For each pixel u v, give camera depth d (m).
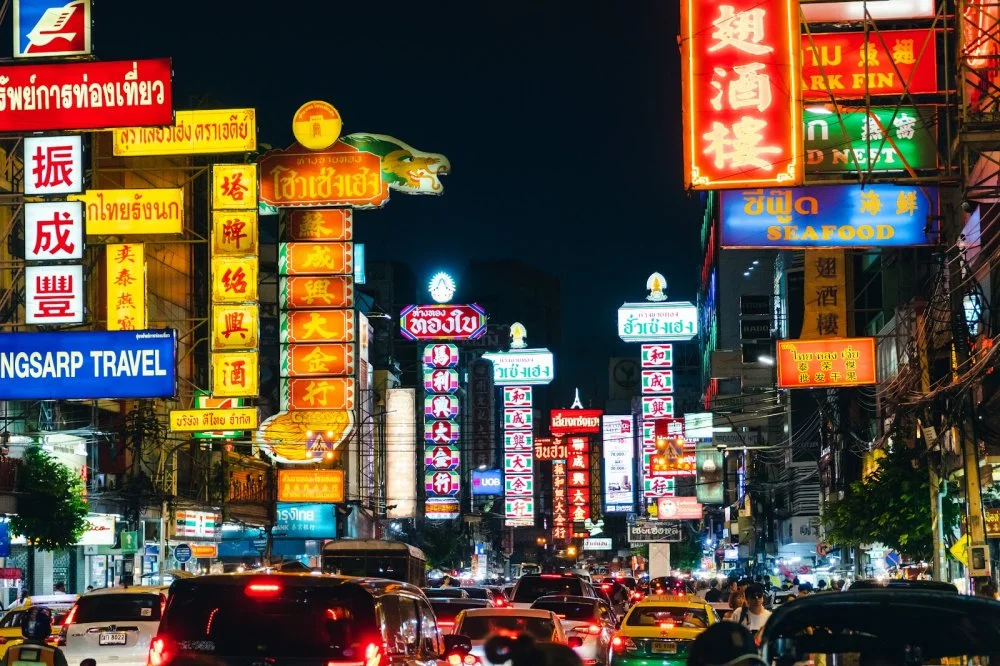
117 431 57.66
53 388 43.34
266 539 81.50
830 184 26.83
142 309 52.78
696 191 26.92
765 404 105.12
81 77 42.75
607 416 167.88
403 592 14.21
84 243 43.62
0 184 49.94
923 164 28.50
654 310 139.50
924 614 11.01
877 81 28.39
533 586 37.88
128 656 24.73
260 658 12.37
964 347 33.00
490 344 197.25
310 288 70.50
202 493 72.31
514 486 151.88
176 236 70.06
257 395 60.16
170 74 42.56
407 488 116.38
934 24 27.95
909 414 44.31
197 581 12.72
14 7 43.12
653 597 30.77
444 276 124.25
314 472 82.56
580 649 29.61
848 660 11.52
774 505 102.38
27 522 48.44
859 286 73.00
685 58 27.06
